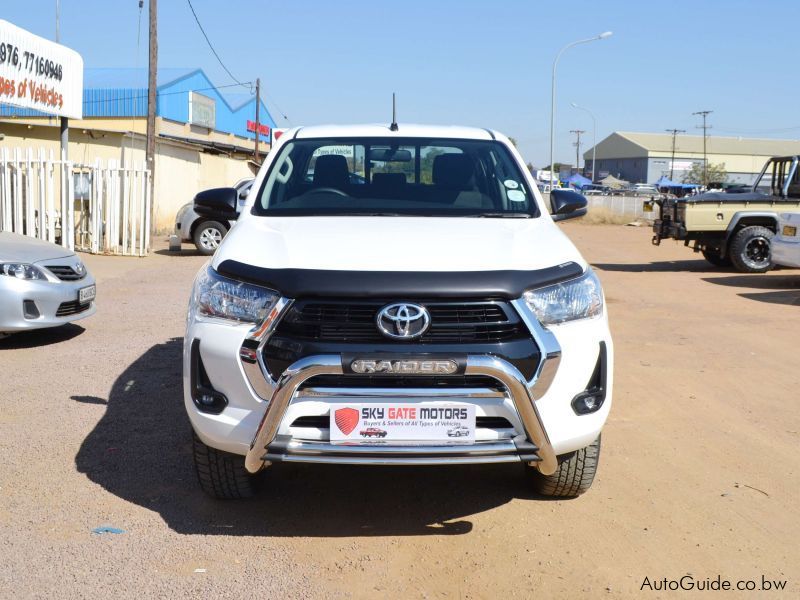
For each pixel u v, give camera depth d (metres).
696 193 16.64
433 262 3.45
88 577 3.27
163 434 5.04
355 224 4.07
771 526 3.85
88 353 7.27
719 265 16.34
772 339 8.36
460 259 3.49
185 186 26.20
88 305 8.02
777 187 16.08
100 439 4.94
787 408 5.82
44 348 7.48
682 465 4.66
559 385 3.41
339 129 5.15
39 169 14.80
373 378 3.30
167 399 5.80
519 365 3.32
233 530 3.74
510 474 4.48
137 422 5.27
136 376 6.45
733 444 5.03
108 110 34.03
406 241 3.71
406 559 3.49
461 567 3.42
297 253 3.55
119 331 8.32
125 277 12.75
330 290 3.28
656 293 12.07
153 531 3.71
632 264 17.08
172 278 12.73
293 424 3.37
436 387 3.31
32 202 14.81
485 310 3.33
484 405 3.32
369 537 3.70
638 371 6.91
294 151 4.89
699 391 6.27
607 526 3.83
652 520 3.90
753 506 4.08
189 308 3.75
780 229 12.70
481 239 3.79
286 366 3.29
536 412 3.32
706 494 4.23
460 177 4.73
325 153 4.84
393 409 3.30
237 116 47.47
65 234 15.33
